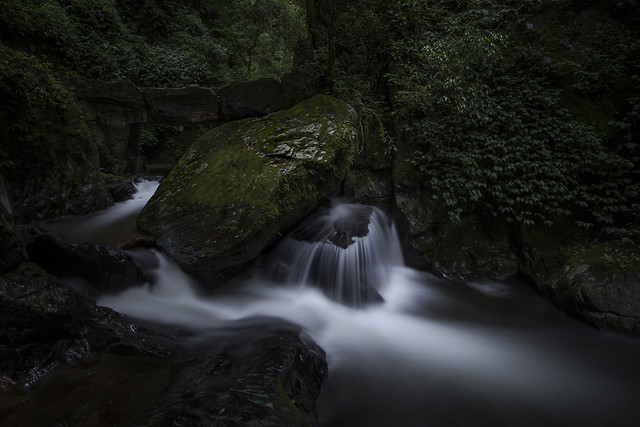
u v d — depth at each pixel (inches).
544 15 251.4
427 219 237.3
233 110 296.2
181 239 178.9
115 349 114.0
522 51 239.3
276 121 225.9
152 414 76.8
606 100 223.9
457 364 154.5
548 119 219.3
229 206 178.5
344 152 215.2
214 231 172.9
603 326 173.2
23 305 92.8
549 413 128.3
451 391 136.9
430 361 155.6
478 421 122.6
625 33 231.3
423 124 236.4
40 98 209.8
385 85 277.9
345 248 199.3
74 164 236.7
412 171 245.3
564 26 245.3
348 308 188.4
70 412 86.1
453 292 221.3
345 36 288.8
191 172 217.0
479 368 152.3
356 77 270.2
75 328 110.0
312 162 188.7
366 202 263.4
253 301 186.7
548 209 210.5
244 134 225.1
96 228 215.5
